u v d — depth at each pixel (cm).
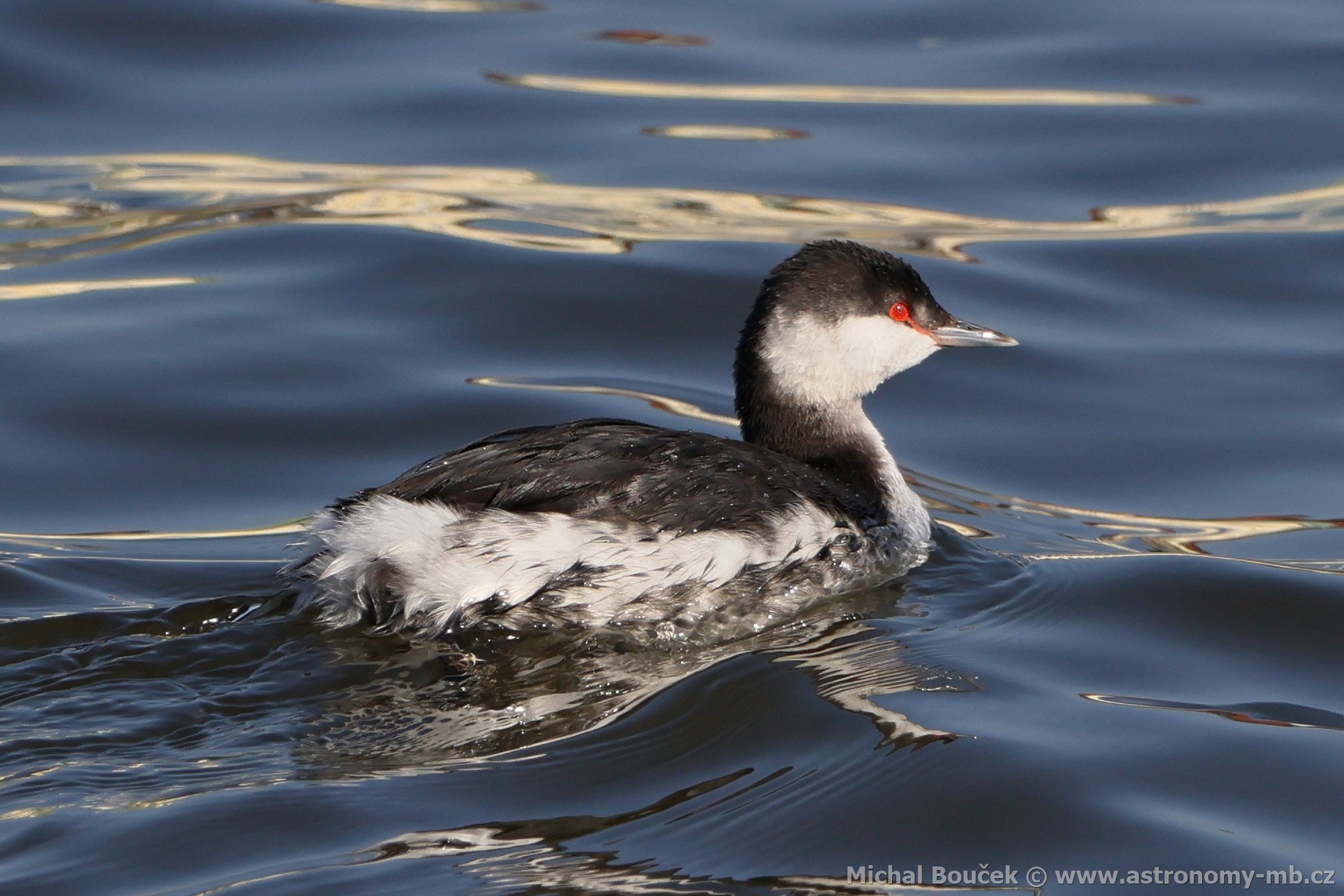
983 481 1464
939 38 2392
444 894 810
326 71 2230
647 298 1759
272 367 1599
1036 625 1166
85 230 1862
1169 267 1834
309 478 1425
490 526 1049
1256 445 1504
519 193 1958
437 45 2323
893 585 1219
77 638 1062
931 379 1659
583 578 1066
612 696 1022
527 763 942
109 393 1536
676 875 849
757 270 1816
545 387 1592
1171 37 2353
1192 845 898
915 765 962
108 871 819
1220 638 1152
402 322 1698
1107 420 1565
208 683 1012
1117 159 2041
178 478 1416
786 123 2139
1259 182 1983
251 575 1207
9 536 1292
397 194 1950
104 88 2136
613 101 2175
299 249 1834
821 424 1298
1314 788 960
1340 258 1834
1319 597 1202
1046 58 2303
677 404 1562
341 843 852
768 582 1137
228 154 2003
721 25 2427
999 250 1869
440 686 1017
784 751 973
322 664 1034
